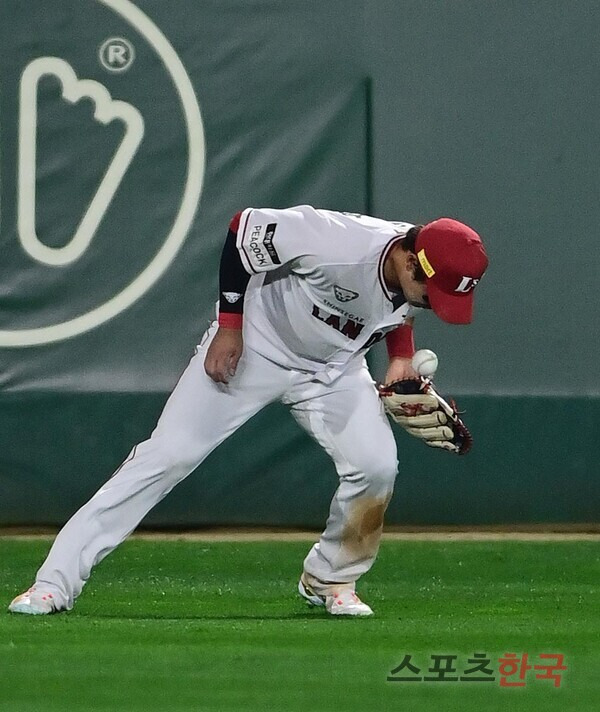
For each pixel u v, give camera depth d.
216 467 28.81
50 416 28.28
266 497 28.94
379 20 28.67
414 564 25.34
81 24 28.25
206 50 28.41
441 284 17.08
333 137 28.61
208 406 18.58
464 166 28.92
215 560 25.58
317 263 17.47
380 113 28.72
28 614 18.30
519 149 29.05
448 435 19.42
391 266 17.50
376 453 18.53
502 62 28.97
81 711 12.57
